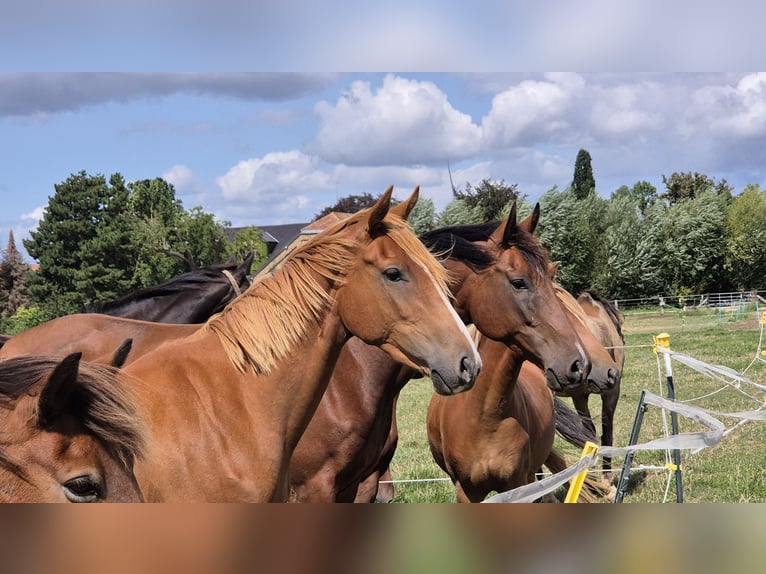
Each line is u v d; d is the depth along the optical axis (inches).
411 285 122.3
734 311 1127.6
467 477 183.5
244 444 113.3
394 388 176.4
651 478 290.7
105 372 79.5
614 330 362.9
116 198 1593.3
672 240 1472.7
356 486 183.0
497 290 169.3
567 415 246.2
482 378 175.6
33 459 68.2
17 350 180.5
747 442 340.8
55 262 1588.3
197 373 114.7
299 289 121.7
